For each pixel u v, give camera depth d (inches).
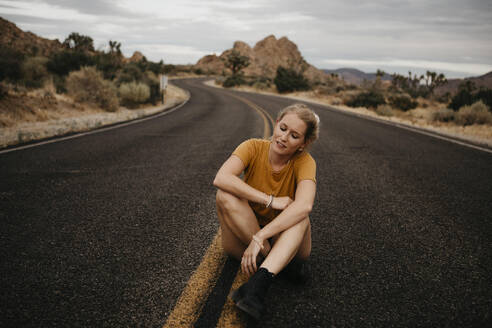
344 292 76.0
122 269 82.1
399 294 75.8
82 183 155.7
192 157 225.8
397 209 135.4
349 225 117.3
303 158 77.3
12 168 176.6
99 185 153.8
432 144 319.0
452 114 613.0
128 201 133.6
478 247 102.3
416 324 65.3
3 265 81.4
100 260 86.0
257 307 57.5
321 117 571.2
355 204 140.3
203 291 74.3
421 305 71.8
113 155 221.5
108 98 547.8
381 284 79.8
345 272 85.0
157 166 196.5
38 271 79.4
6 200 127.6
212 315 66.2
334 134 369.4
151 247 94.7
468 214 131.7
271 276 62.1
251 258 66.9
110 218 115.2
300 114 68.2
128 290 73.3
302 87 1796.3
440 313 69.2
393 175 193.3
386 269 87.2
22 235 98.7
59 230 103.5
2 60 571.8
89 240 97.3
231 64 3346.5
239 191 71.0
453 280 82.7
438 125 568.1
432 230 114.8
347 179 181.9
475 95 697.6
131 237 100.8
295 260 75.9
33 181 154.9
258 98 1200.2
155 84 876.6
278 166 77.2
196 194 146.5
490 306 72.1
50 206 124.1
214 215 122.3
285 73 1800.0
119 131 334.6
